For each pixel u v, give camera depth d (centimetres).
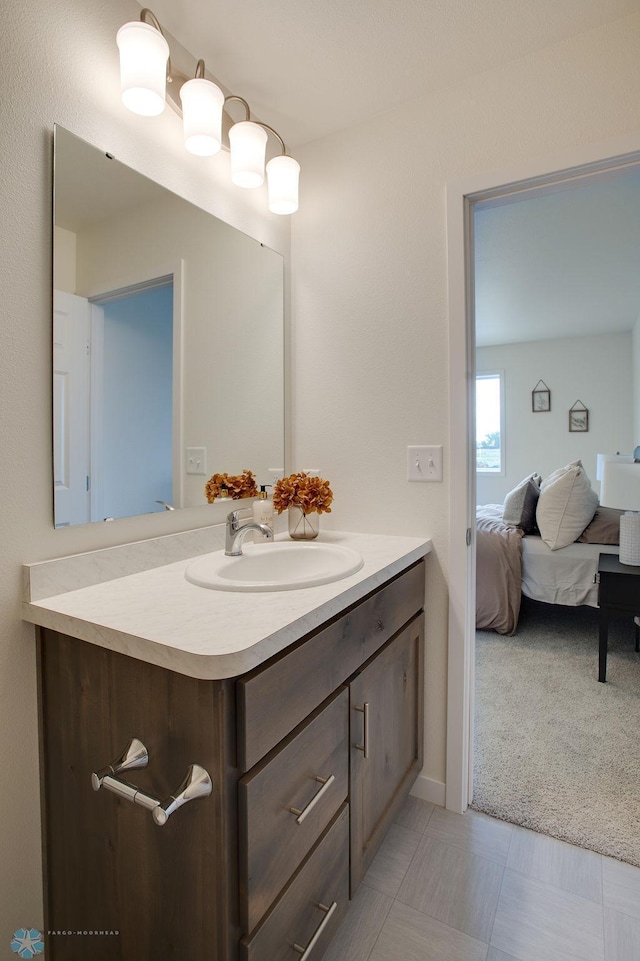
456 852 139
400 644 137
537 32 132
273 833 83
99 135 113
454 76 148
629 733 197
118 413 120
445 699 158
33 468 101
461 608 155
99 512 116
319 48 136
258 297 169
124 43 105
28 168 98
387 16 126
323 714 98
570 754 183
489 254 311
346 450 174
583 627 313
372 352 168
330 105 160
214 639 78
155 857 84
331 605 98
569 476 296
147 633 81
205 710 75
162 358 133
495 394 579
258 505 155
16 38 96
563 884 128
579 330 507
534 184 144
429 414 159
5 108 94
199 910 78
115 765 81
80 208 109
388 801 133
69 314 108
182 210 138
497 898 125
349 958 110
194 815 77
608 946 112
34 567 98
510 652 276
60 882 100
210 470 151
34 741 100
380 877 131
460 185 150
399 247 162
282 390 181
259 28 129
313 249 180
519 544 301
